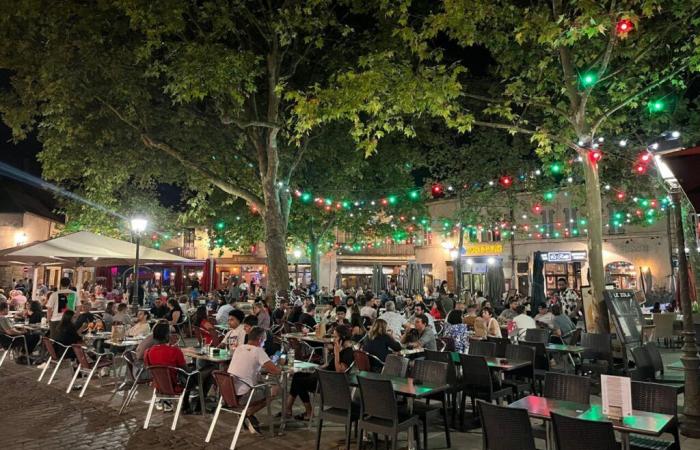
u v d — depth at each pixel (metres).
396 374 7.21
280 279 16.20
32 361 13.39
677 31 11.05
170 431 7.44
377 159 24.53
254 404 7.04
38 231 36.62
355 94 10.12
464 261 35.00
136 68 14.15
